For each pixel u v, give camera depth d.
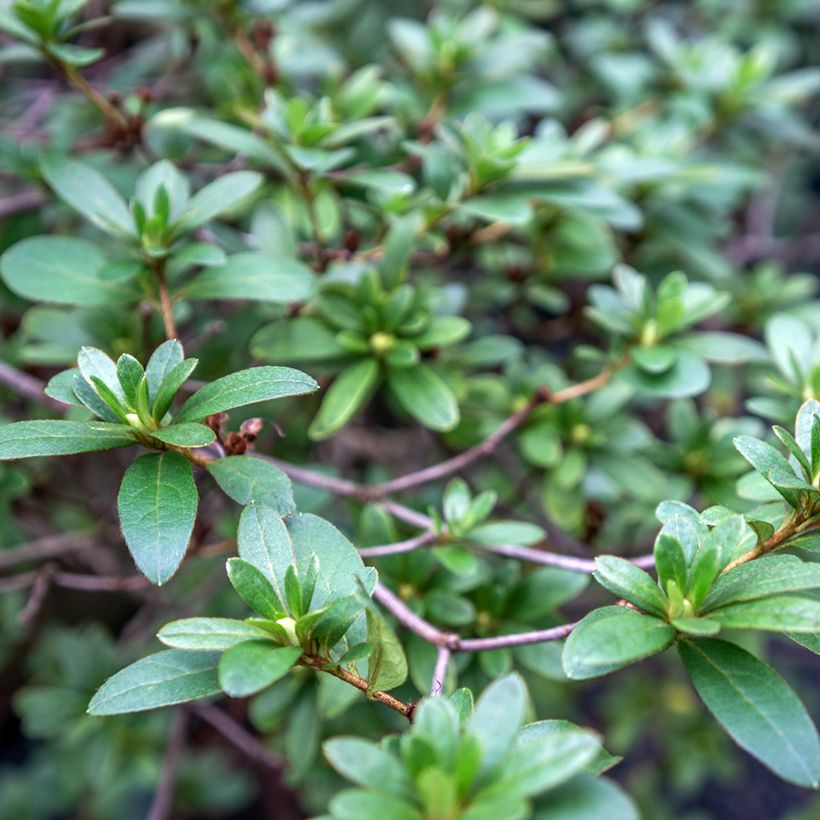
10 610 0.51
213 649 0.19
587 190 0.33
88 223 0.42
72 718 0.46
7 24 0.33
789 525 0.22
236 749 0.65
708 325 0.47
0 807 0.60
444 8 0.52
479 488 0.42
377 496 0.31
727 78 0.47
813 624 0.18
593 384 0.33
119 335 0.34
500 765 0.17
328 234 0.36
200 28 0.40
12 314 0.43
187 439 0.21
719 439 0.35
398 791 0.17
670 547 0.20
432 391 0.31
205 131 0.31
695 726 0.57
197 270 0.36
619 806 0.18
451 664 0.28
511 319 0.48
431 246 0.40
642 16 0.60
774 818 0.73
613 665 0.20
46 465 0.47
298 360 0.32
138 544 0.21
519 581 0.31
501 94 0.41
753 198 0.61
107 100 0.38
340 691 0.29
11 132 0.43
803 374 0.30
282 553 0.21
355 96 0.37
